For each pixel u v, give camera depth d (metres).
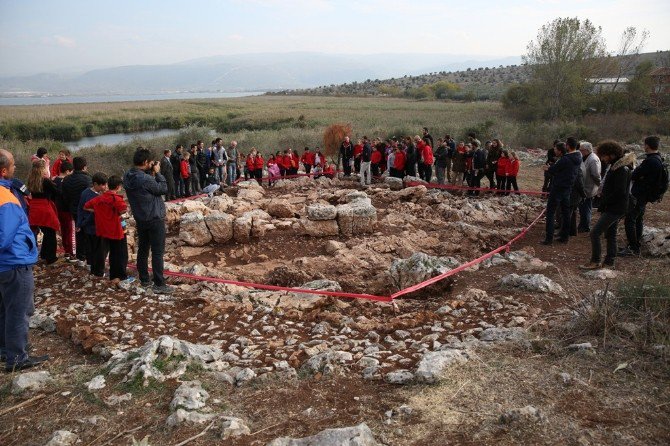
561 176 9.68
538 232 11.45
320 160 20.33
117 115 60.34
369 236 11.40
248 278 8.59
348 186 18.28
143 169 7.31
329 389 4.35
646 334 4.79
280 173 20.39
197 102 98.62
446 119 44.50
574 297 6.18
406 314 6.44
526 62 42.25
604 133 31.22
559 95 40.25
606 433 3.48
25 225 4.82
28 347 5.36
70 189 8.68
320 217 11.35
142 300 7.15
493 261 8.88
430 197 15.27
